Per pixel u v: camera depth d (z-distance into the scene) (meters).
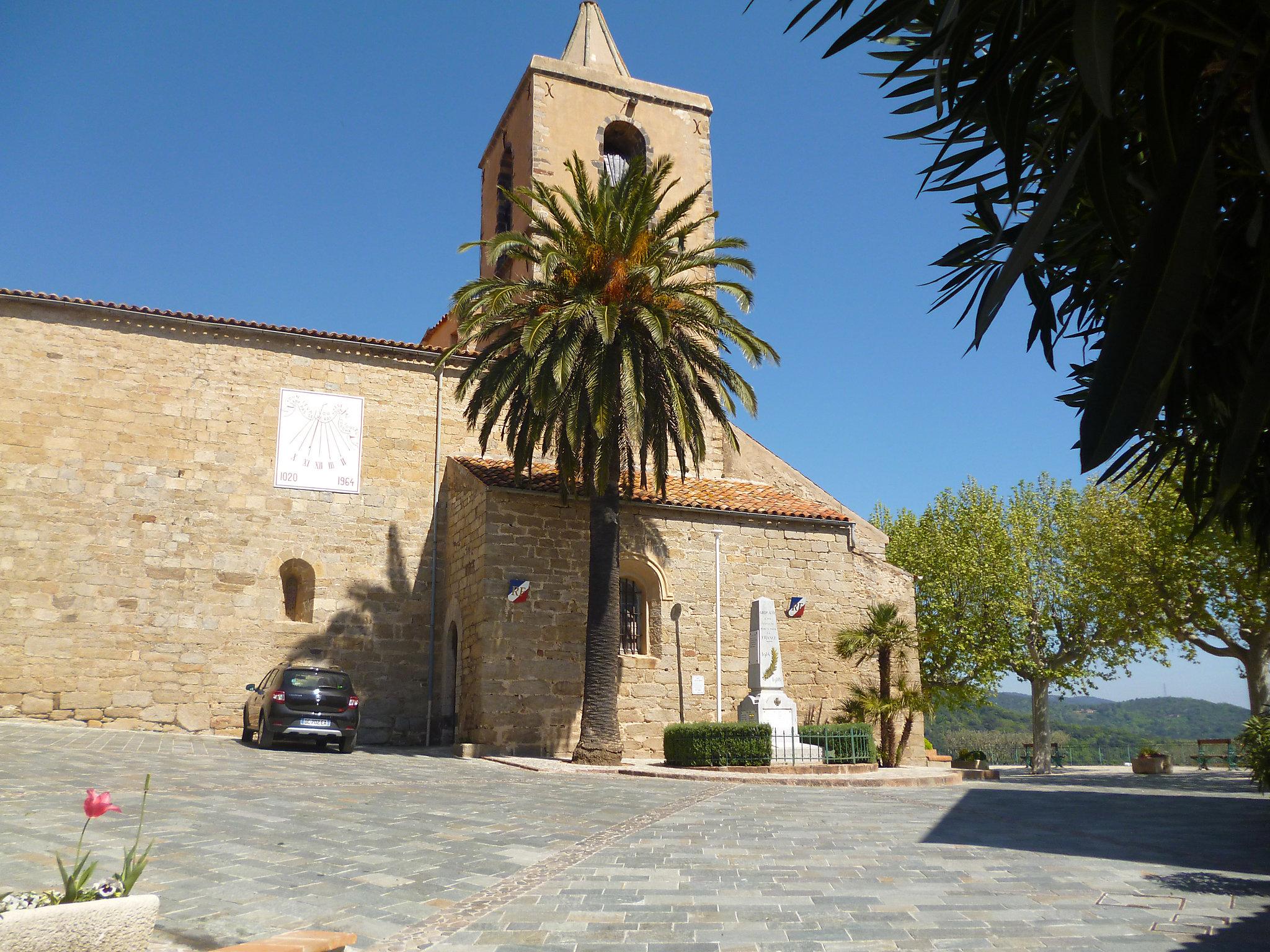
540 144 32.75
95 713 23.17
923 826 12.44
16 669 22.66
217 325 25.83
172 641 24.19
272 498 25.81
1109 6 3.30
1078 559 37.50
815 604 27.09
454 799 13.84
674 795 15.48
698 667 25.34
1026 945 6.62
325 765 18.12
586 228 22.22
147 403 24.95
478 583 23.84
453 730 25.44
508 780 17.11
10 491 23.27
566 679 23.58
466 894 8.06
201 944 6.41
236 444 25.69
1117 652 40.09
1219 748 42.97
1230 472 3.37
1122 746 50.94
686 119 35.72
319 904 7.54
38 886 7.41
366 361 27.66
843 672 27.00
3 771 14.00
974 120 5.74
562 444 21.69
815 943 6.66
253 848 9.42
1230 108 4.00
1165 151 3.97
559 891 8.22
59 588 23.34
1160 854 10.54
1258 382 3.35
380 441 27.38
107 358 24.77
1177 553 30.47
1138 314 3.32
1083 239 5.58
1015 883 8.73
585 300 20.69
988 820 13.16
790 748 21.56
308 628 25.53
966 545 42.66
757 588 26.56
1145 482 5.96
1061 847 10.91
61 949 4.64
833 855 10.05
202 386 25.61
